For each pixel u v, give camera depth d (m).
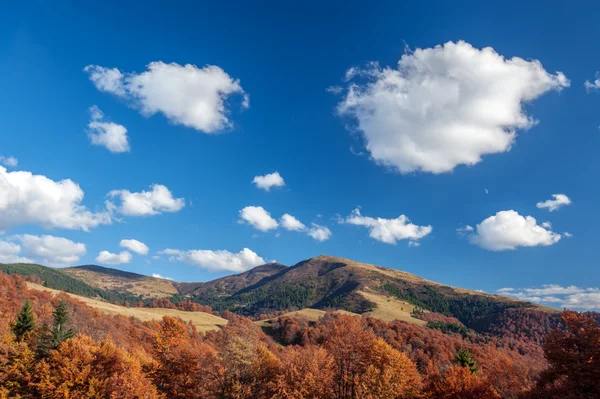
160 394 63.19
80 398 55.53
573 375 40.38
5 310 98.94
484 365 98.31
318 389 59.75
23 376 58.97
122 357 63.91
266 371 62.31
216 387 59.75
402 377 64.62
